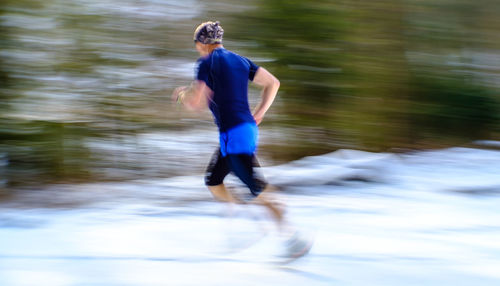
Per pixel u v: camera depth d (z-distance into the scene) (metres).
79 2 7.18
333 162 6.23
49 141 6.09
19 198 5.32
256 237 3.86
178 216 4.57
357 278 3.01
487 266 3.22
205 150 7.45
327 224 4.27
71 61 6.93
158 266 3.22
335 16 7.18
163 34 8.06
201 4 8.10
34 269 3.17
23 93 6.30
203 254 3.48
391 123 7.33
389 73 7.33
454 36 7.61
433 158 6.69
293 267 3.21
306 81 7.19
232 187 5.85
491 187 5.47
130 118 7.19
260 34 7.31
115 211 4.77
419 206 4.86
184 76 7.80
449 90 7.48
